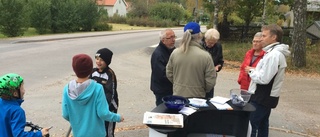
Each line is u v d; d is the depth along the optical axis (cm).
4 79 262
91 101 306
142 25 6131
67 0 3731
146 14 6969
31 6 3381
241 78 472
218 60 538
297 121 615
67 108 312
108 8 7575
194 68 371
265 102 388
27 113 632
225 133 370
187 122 337
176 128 294
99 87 312
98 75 396
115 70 1174
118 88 879
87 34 3244
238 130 366
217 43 542
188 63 372
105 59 389
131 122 585
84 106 307
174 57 384
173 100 344
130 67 1251
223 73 1159
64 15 3644
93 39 2639
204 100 362
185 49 372
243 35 2295
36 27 3422
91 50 1770
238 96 354
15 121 261
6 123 262
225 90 883
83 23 3950
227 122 368
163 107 346
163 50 448
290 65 1232
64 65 1233
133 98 771
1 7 2628
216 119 369
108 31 4016
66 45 2028
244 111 349
